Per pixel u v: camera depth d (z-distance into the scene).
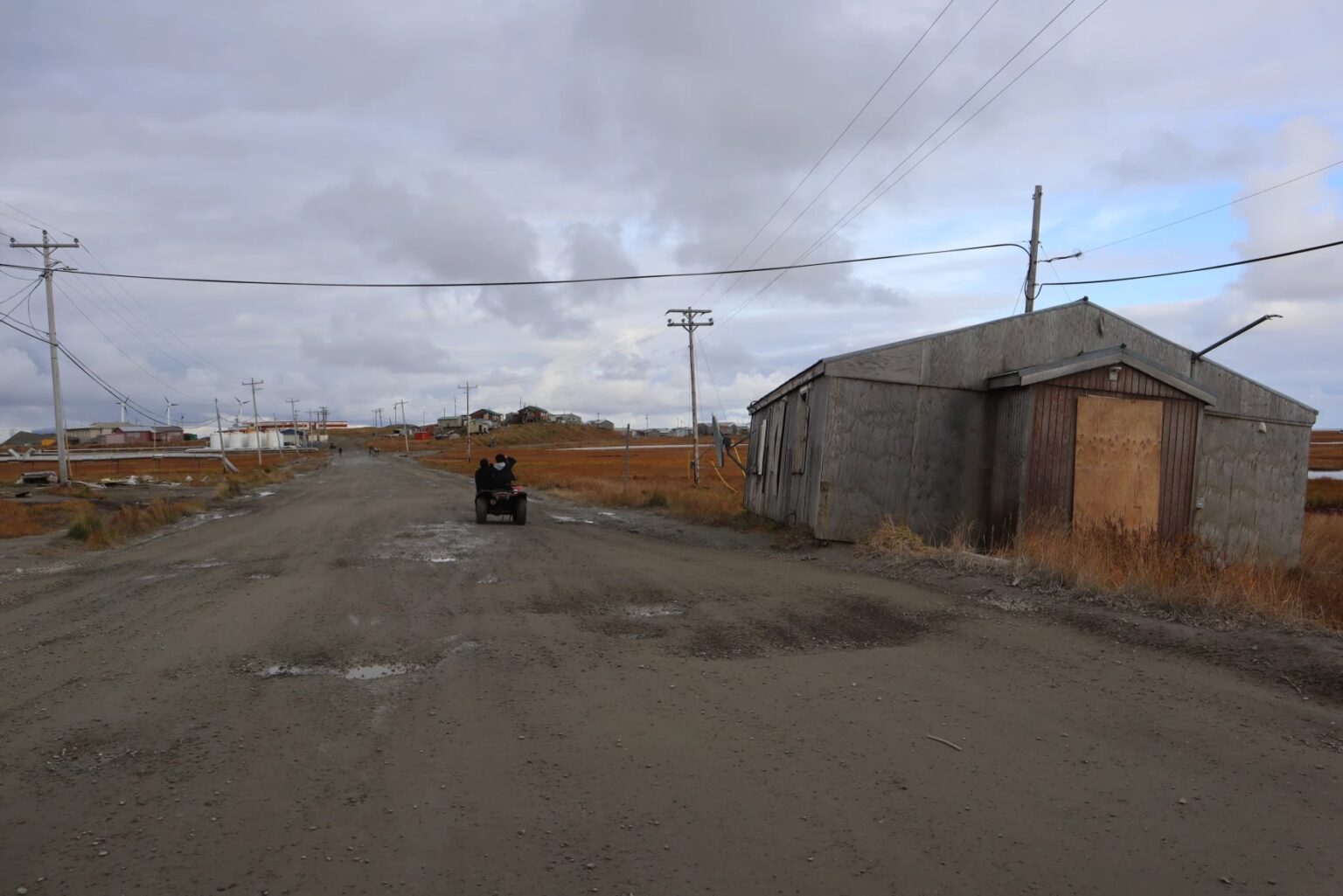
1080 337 16.50
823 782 4.32
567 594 9.91
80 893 3.29
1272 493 18.19
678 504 25.36
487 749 4.85
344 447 181.62
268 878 3.40
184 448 116.12
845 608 8.80
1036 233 21.59
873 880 3.35
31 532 19.39
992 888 3.29
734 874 3.41
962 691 5.85
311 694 5.96
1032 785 4.26
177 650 7.27
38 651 7.36
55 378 37.41
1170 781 4.30
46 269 31.31
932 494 15.40
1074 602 8.39
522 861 3.53
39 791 4.30
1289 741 4.80
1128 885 3.31
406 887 3.32
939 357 15.43
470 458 109.44
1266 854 3.55
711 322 41.62
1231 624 7.20
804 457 16.44
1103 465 14.48
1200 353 17.09
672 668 6.58
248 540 16.97
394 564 12.74
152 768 4.60
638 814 3.97
